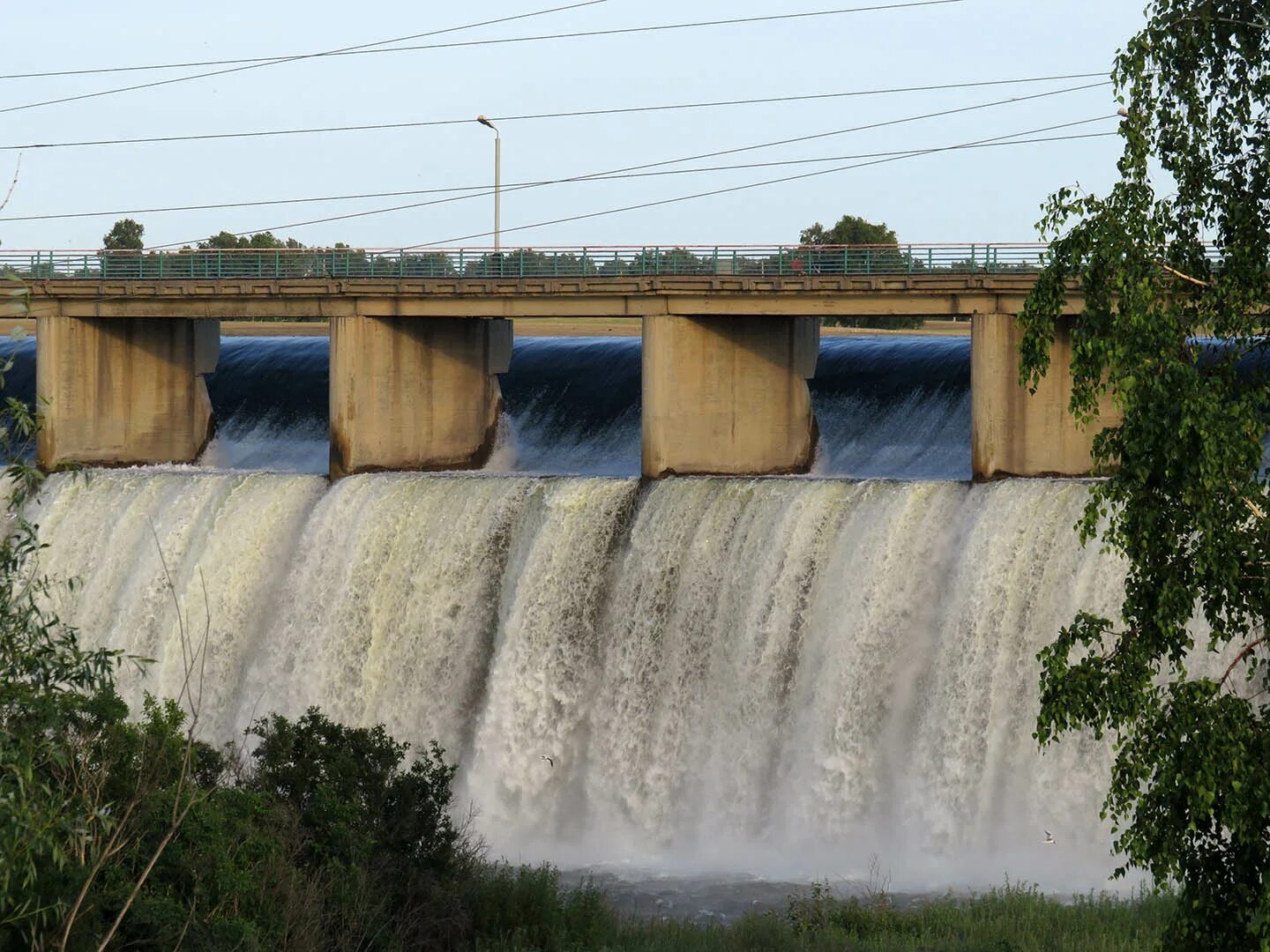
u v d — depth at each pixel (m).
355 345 72.56
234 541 69.25
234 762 39.12
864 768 54.56
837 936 39.91
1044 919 39.44
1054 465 61.25
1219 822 24.83
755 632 57.50
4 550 25.67
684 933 40.59
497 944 37.78
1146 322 24.14
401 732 63.72
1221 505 24.03
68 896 28.28
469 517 64.44
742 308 65.19
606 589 61.66
